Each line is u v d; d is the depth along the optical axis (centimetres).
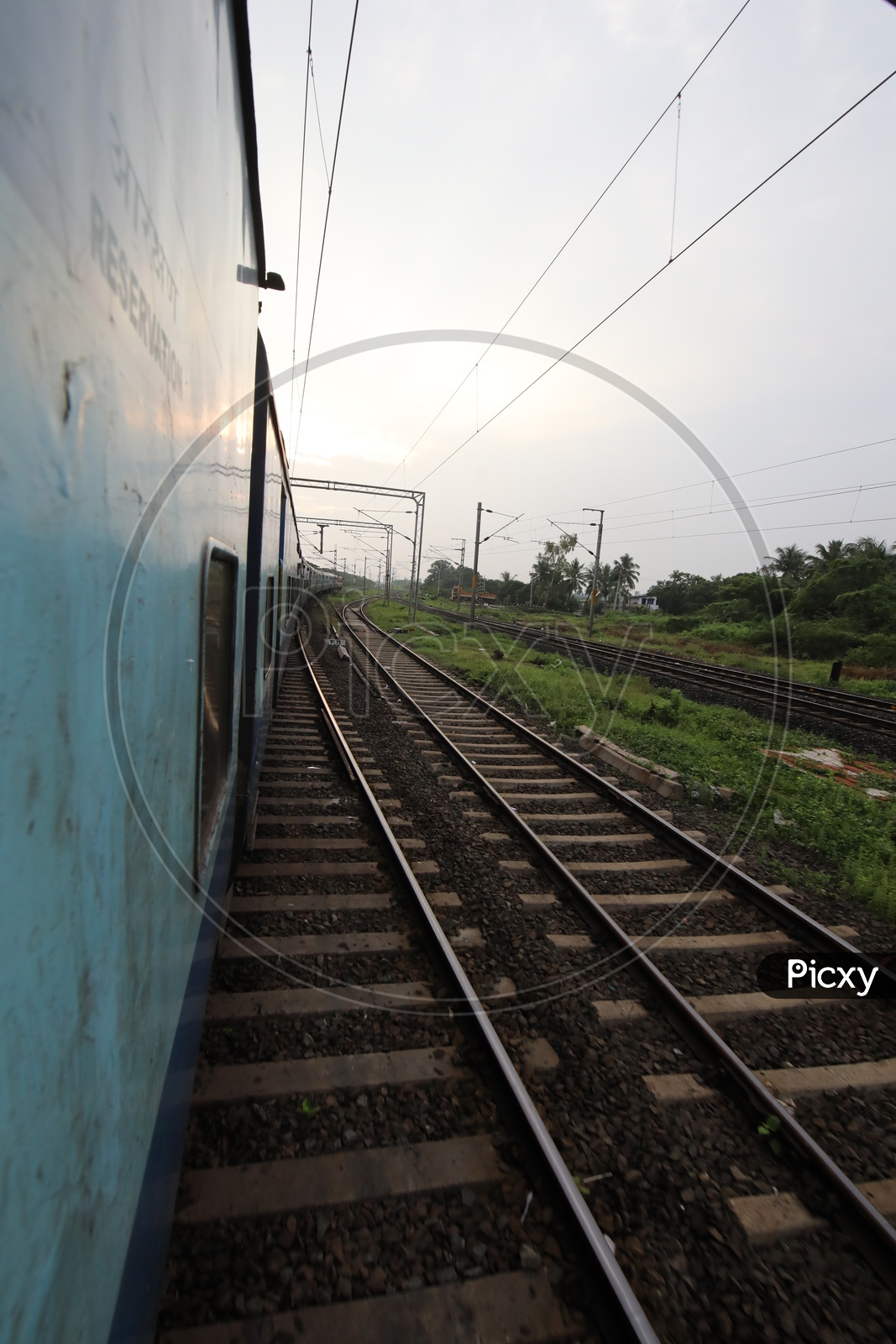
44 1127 82
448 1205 240
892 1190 268
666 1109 296
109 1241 113
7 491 66
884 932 473
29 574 73
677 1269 227
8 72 62
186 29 149
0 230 61
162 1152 164
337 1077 291
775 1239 242
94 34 87
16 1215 74
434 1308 206
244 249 292
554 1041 329
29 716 75
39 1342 80
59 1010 87
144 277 118
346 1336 197
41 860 80
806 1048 346
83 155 85
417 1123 273
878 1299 226
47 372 75
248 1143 256
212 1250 216
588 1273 220
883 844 626
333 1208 234
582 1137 275
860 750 1095
